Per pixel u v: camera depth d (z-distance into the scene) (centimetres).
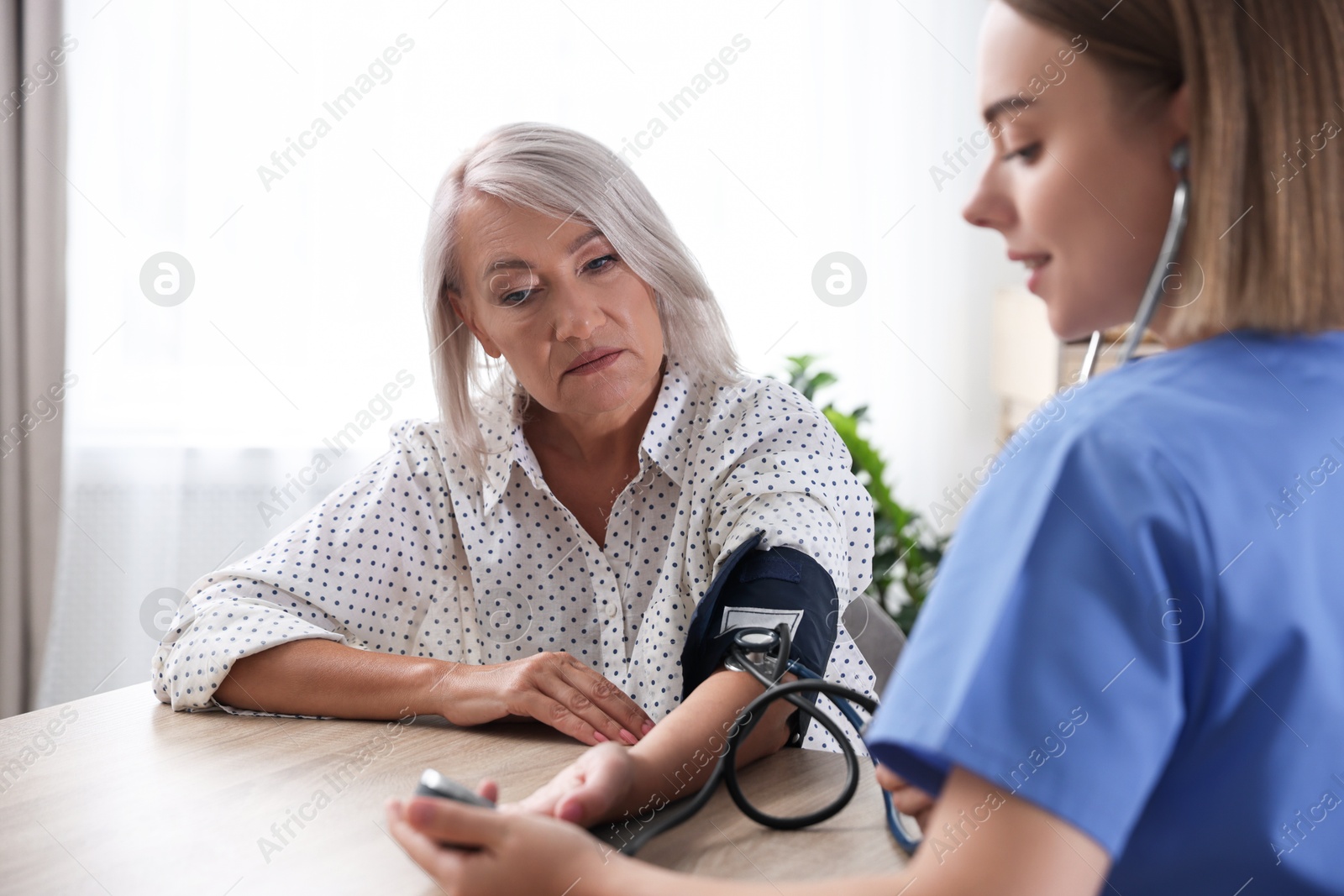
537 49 249
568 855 48
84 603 239
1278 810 39
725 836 61
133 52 235
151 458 239
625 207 95
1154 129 42
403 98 243
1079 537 38
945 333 275
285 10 238
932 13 266
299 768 74
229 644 88
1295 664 38
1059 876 35
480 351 107
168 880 57
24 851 61
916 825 61
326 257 242
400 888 56
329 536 101
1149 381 41
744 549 82
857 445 216
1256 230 41
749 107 261
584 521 107
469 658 106
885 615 118
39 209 229
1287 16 41
